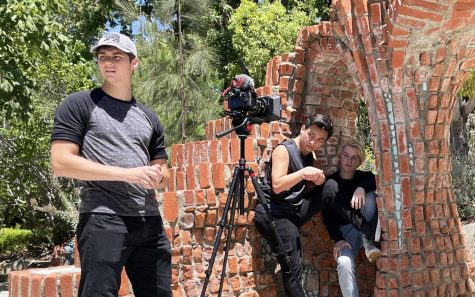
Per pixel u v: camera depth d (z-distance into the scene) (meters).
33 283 3.97
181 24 16.02
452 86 4.46
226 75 17.83
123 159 2.97
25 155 13.18
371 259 4.64
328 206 4.96
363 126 13.36
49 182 15.04
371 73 4.46
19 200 15.99
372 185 4.74
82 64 14.22
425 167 4.49
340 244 4.81
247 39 15.77
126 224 2.93
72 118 2.93
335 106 5.64
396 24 4.12
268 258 5.14
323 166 5.57
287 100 5.42
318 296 5.29
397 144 4.45
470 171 10.75
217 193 4.69
